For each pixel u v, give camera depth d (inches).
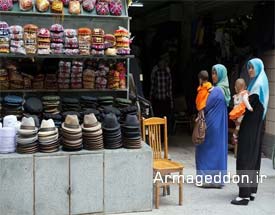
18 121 169.9
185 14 358.0
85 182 161.2
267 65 259.0
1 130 156.9
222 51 302.0
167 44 371.6
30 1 183.5
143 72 392.5
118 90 198.1
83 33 181.0
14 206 154.9
